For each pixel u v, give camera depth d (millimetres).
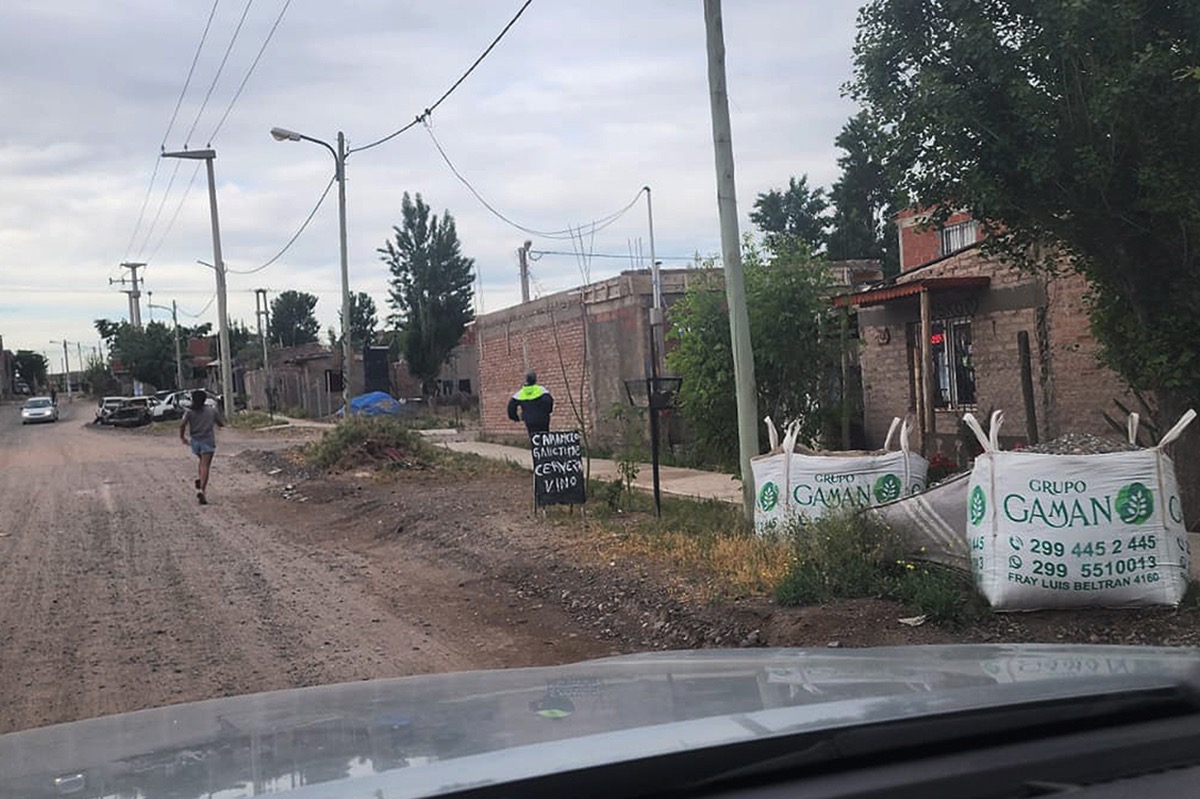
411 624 8195
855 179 40344
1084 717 2059
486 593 9164
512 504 13297
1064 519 6477
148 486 18516
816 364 12641
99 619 8461
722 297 12539
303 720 2494
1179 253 8828
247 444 28781
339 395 46250
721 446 12805
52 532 13281
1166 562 6457
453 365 54000
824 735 1878
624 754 1812
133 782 1946
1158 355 9070
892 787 1784
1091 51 8250
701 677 2742
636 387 19766
